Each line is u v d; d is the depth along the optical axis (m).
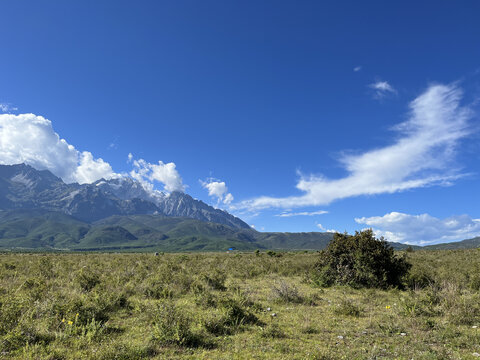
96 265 22.45
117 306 9.91
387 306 10.46
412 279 15.02
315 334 7.73
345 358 6.00
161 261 26.97
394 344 6.89
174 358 6.02
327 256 18.00
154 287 12.89
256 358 6.05
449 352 6.28
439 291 11.55
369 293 13.05
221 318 8.28
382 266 16.02
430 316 9.22
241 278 18.88
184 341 6.74
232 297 11.59
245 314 8.93
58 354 5.88
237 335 7.55
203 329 7.73
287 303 11.49
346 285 15.52
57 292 10.02
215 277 15.58
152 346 6.54
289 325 8.53
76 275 15.28
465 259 23.59
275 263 24.66
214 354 6.27
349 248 17.06
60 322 7.58
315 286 15.72
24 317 7.41
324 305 11.26
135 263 24.66
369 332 7.85
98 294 9.93
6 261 23.67
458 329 7.87
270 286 15.73
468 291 12.73
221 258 34.09
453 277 14.81
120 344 6.27
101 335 7.04
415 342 6.94
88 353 6.04
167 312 7.71
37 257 32.72
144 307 9.84
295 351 6.46
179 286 13.73
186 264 24.11
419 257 27.86
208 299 10.69
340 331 7.95
